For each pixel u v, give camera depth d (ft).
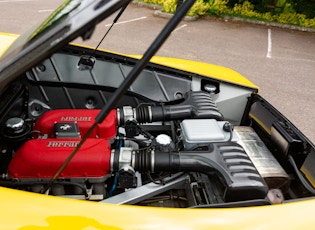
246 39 26.58
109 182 6.01
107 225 4.09
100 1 3.50
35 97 7.46
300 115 14.84
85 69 7.43
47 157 4.85
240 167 5.13
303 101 16.28
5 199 4.08
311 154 6.07
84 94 7.60
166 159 5.15
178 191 6.17
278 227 4.52
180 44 23.47
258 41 26.37
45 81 7.33
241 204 4.85
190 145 5.79
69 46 7.41
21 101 6.39
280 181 5.87
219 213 4.54
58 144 5.10
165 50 21.94
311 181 6.08
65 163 4.06
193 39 24.95
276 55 23.24
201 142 5.77
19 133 5.42
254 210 4.70
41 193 4.47
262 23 31.91
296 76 19.60
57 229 3.93
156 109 6.61
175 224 4.27
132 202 5.19
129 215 4.25
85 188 5.12
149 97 7.54
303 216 4.74
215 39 25.66
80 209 4.17
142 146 6.51
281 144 6.49
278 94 16.83
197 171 5.27
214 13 32.76
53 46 3.52
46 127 5.89
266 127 7.37
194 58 21.03
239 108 8.16
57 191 5.20
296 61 22.38
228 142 5.67
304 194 5.98
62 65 7.39
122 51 20.57
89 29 3.45
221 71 8.86
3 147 5.47
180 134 6.43
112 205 4.36
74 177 4.98
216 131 5.93
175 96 7.62
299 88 17.85
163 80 7.72
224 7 32.91
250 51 23.56
